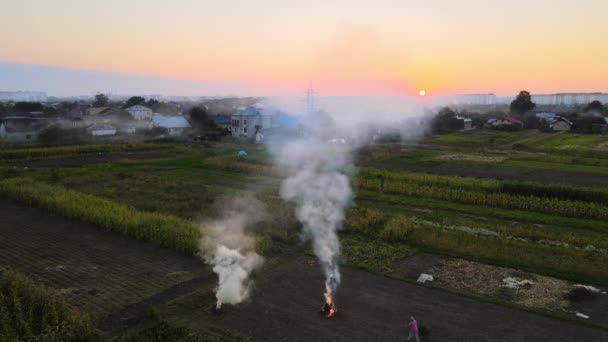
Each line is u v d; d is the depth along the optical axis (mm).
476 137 105375
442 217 39406
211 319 21125
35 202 40719
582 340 19734
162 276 26031
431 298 23781
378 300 23438
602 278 26125
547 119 134625
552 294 24328
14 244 31203
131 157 74438
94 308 22172
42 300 21422
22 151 70188
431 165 66750
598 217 38844
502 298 23906
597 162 68812
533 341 19656
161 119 114750
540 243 32656
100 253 29609
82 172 57594
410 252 30562
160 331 19906
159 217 34469
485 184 47938
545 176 58000
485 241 32125
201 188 49688
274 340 19359
